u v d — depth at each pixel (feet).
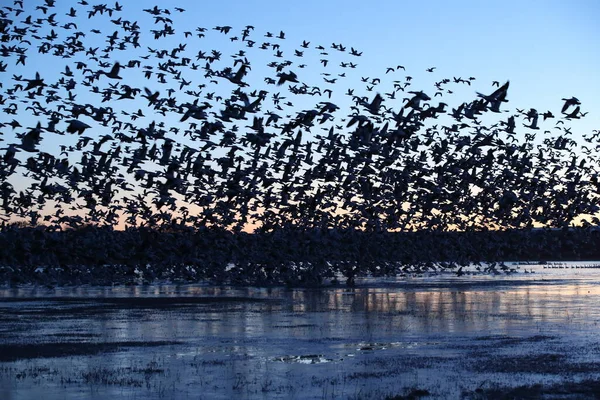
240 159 195.83
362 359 121.70
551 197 225.35
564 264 593.83
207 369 113.50
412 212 241.76
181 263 279.90
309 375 108.06
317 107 164.04
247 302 237.86
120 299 252.01
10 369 114.73
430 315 189.06
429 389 97.45
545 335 148.56
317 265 307.37
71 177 183.21
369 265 309.42
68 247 270.46
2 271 264.52
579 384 99.86
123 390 98.43
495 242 284.20
